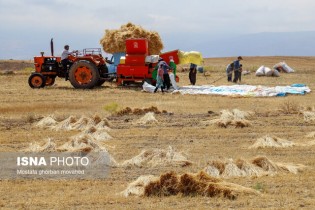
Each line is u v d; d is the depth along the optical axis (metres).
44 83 31.98
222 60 74.00
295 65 62.16
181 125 18.06
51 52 32.91
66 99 25.95
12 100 25.58
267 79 40.19
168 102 24.39
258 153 13.80
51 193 10.23
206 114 20.47
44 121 18.05
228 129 17.33
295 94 28.20
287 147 14.48
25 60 63.44
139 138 15.93
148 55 32.25
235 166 11.47
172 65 32.88
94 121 17.72
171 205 9.25
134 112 20.67
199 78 40.72
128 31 33.50
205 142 15.30
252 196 9.68
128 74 31.77
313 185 10.47
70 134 16.55
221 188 9.73
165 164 12.55
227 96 27.06
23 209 9.20
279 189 10.17
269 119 19.34
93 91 29.88
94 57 32.12
